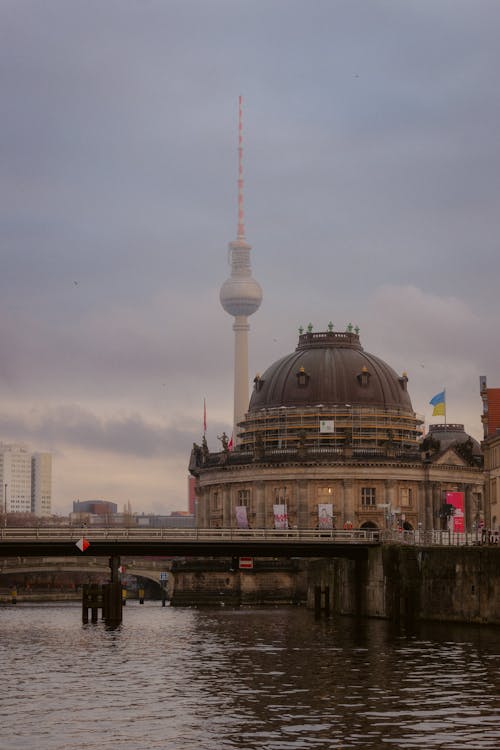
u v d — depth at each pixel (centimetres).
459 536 16362
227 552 15438
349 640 12075
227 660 10450
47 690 8619
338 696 8238
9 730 7125
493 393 16988
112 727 7206
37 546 14588
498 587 12569
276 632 13525
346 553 15725
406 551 14012
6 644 12181
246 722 7344
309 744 6744
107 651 11369
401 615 14025
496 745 6688
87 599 15325
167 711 7712
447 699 8056
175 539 14912
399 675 9188
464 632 12294
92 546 14988
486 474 16512
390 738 6869
